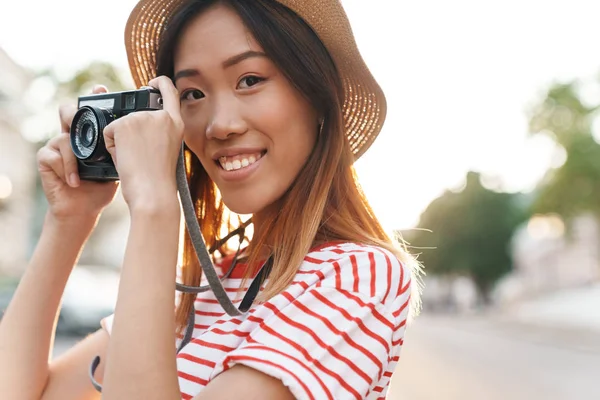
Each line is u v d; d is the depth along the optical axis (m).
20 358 1.43
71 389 1.47
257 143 1.34
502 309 49.31
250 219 1.51
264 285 1.33
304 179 1.38
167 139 1.19
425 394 8.11
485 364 12.86
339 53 1.46
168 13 1.54
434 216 59.28
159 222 1.12
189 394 1.23
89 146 1.31
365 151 1.62
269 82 1.34
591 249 43.00
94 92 1.46
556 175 21.95
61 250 1.48
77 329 10.41
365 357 1.16
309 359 1.12
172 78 1.44
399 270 1.25
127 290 1.08
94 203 1.49
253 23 1.32
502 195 58.09
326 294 1.18
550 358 14.49
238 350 1.12
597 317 29.05
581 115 21.61
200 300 1.46
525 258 55.59
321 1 1.35
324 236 1.37
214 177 1.38
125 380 1.03
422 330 28.44
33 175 25.77
